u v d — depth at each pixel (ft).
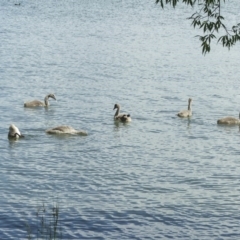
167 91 208.13
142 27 360.48
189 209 112.78
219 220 108.68
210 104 193.16
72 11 428.97
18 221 105.70
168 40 318.65
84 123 170.30
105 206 112.88
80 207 112.06
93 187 122.31
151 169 133.90
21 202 113.80
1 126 165.37
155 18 401.29
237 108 189.78
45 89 206.69
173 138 157.79
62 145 149.38
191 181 127.13
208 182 126.72
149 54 277.64
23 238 99.50
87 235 101.45
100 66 247.09
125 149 147.74
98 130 163.63
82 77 225.76
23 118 173.27
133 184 124.67
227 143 154.81
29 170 131.23
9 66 239.50
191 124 170.71
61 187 121.80
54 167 133.59
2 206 111.65
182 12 430.61
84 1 489.26
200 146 151.84
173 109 185.57
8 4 460.14
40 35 322.55
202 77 231.91
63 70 236.84
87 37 320.29
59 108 184.14
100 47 291.99
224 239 101.81
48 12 421.59
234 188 123.85
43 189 120.57
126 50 286.05
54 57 262.47
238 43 306.14
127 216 109.09
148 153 145.28
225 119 170.81
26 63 246.88
